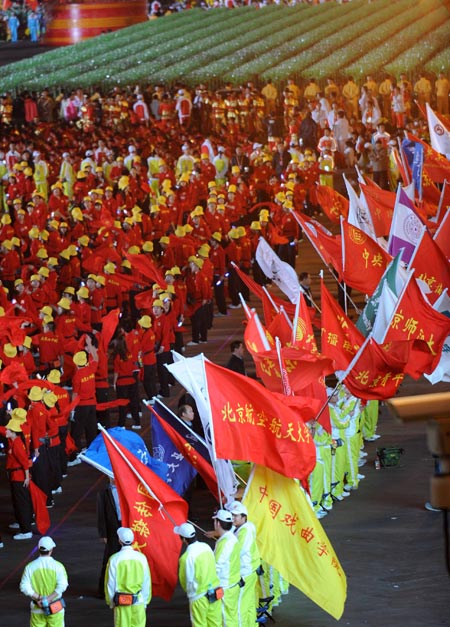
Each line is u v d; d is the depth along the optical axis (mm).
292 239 48156
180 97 71000
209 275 41000
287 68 75500
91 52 83562
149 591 19578
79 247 45969
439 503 9102
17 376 29422
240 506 19938
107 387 31859
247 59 80000
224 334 42250
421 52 75125
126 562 19375
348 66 75562
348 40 81062
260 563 20688
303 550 20734
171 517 20422
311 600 22297
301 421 20125
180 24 89938
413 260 27844
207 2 102250
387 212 34562
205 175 56062
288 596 22578
